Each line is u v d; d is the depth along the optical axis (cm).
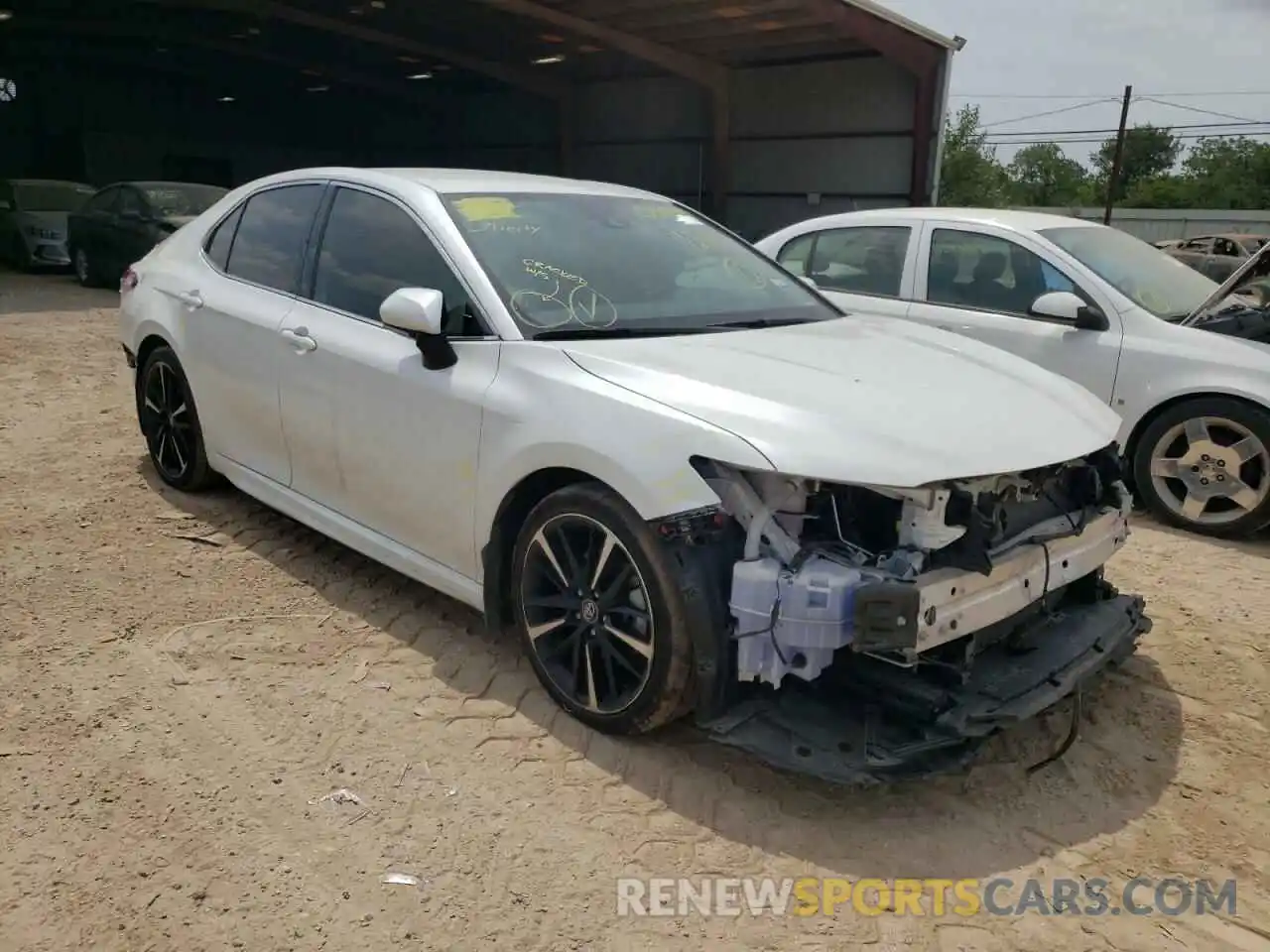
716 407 308
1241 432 545
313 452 432
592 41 2206
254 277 477
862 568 287
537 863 283
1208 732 359
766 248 752
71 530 499
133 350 554
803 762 288
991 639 317
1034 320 614
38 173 2912
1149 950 260
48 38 2559
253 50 2555
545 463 332
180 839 287
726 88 2252
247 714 348
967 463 292
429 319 352
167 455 550
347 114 3406
